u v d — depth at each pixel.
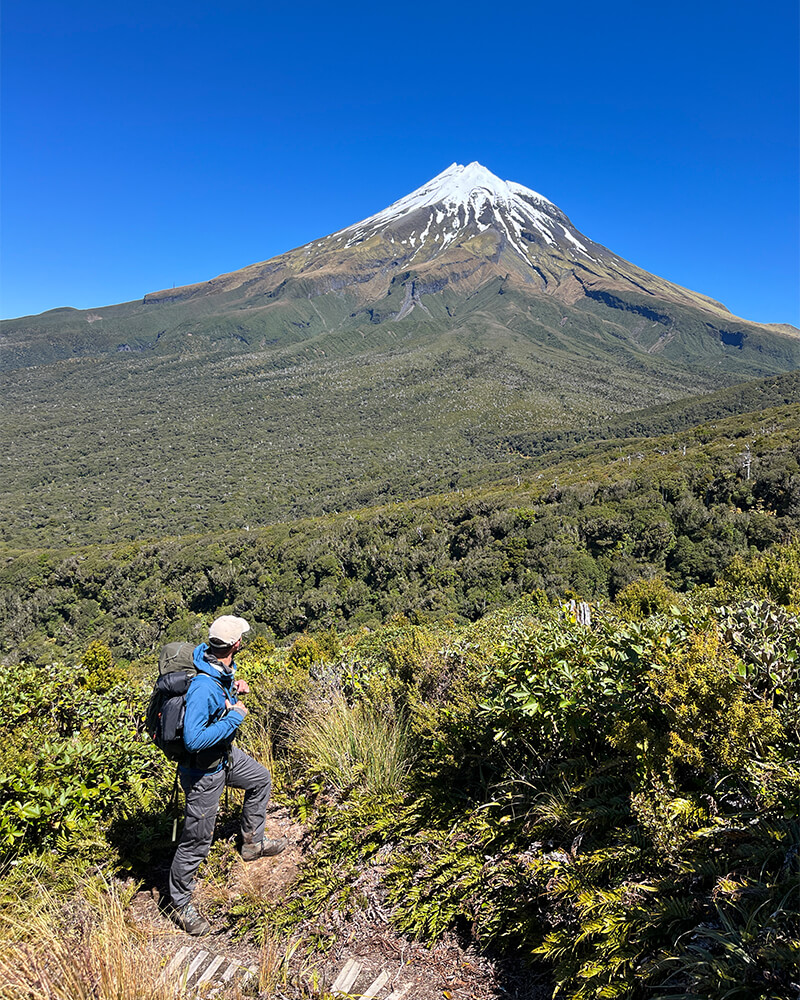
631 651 2.37
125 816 3.04
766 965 1.29
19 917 2.24
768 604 2.66
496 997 1.73
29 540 136.62
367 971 1.94
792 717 1.94
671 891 1.67
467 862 2.13
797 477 42.88
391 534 62.06
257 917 2.32
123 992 1.70
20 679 4.44
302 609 57.06
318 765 3.26
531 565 47.22
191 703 2.38
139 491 181.75
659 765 2.02
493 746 2.64
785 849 1.56
